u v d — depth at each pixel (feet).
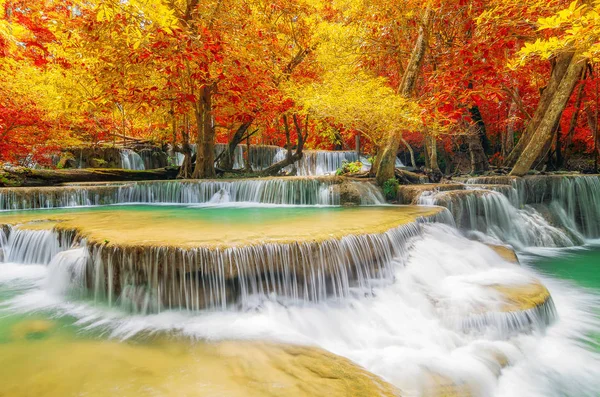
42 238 20.31
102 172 49.60
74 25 36.91
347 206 33.01
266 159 76.95
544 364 12.94
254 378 9.77
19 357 10.98
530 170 45.55
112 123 63.41
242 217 24.64
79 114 49.57
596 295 20.17
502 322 14.38
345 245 16.52
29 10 45.80
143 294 14.44
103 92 42.09
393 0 37.96
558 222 35.40
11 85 39.99
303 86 46.60
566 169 54.19
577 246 32.99
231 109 51.72
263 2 45.70
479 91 34.09
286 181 37.22
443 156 73.31
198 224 20.95
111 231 18.28
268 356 11.07
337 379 9.77
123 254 14.73
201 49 35.70
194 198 41.45
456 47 36.88
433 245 22.03
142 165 63.82
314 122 56.44
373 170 39.86
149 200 41.93
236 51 40.45
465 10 36.86
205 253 14.02
